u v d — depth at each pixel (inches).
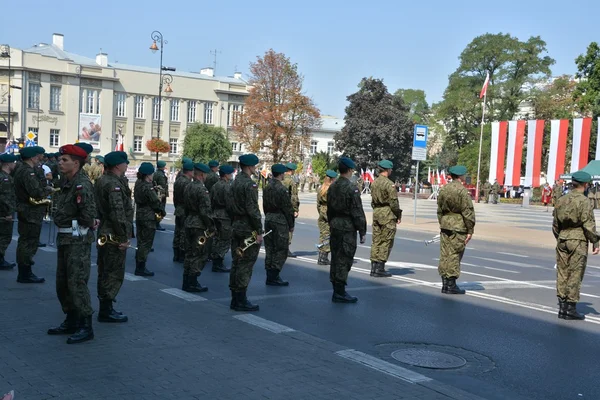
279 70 2222.0
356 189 365.4
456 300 388.8
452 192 401.1
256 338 281.0
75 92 2810.0
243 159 336.2
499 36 2608.3
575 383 239.9
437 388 221.8
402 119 2741.1
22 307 324.5
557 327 327.3
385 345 284.2
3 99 2655.0
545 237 847.7
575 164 1508.4
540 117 2534.5
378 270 466.9
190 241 387.5
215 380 222.5
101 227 297.3
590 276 538.0
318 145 4254.4
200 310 334.6
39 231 393.4
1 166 447.5
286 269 493.4
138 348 259.0
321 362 247.8
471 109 2662.4
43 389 207.5
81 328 266.1
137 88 2999.5
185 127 3144.7
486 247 740.0
